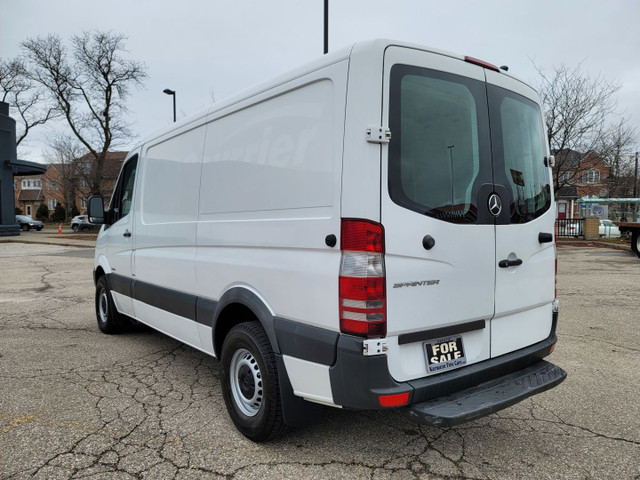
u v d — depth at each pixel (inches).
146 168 186.2
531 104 130.0
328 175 100.0
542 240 126.8
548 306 132.5
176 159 162.1
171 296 160.2
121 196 211.5
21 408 139.6
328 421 132.0
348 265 94.0
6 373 170.4
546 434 124.0
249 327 119.7
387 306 93.1
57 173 2220.7
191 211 149.5
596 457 112.3
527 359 120.6
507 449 116.1
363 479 102.9
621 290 331.6
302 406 110.7
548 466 108.3
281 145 113.9
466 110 110.0
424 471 106.1
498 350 116.1
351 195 94.4
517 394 104.1
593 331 224.7
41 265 536.4
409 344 98.3
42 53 1230.9
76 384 159.3
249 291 121.0
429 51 104.0
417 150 99.3
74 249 771.4
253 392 121.3
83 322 254.4
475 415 94.9
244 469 106.8
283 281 109.3
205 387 157.3
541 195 129.3
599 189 1412.4
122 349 201.6
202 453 114.0
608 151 816.3
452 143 106.0
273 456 112.6
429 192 100.4
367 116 94.1
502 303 114.7
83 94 1289.4
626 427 127.6
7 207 1115.9
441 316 101.7
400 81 97.9
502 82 120.3
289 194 110.1
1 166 1094.4
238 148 129.3
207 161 143.1
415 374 98.3
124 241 201.8
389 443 119.1
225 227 131.5
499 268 113.7
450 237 102.7
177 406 141.6
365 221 92.3
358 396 93.3
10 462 109.7
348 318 93.9
